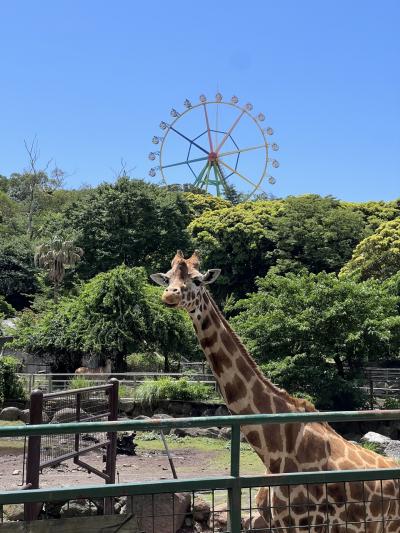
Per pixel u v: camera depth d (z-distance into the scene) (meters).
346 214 47.25
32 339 26.77
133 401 20.98
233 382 5.57
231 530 3.73
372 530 5.19
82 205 45.94
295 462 5.30
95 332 25.66
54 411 7.95
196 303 5.62
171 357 28.34
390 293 28.56
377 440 16.12
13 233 57.62
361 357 23.17
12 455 11.41
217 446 15.54
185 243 45.97
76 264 42.81
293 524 5.08
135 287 26.55
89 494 3.45
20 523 3.39
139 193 44.72
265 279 25.64
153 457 13.32
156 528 6.65
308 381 22.09
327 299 22.84
